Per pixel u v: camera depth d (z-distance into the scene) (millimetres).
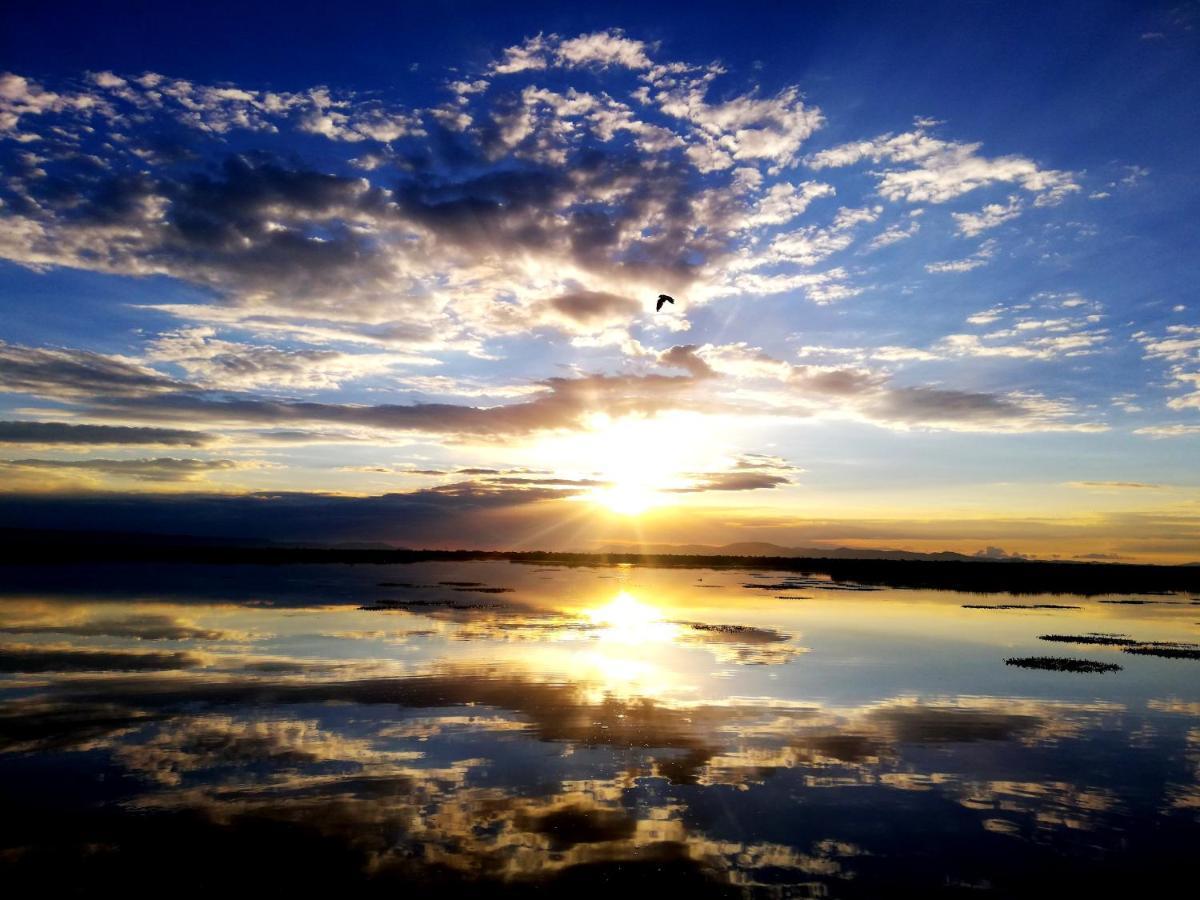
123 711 20656
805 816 14180
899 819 14148
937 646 37375
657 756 17531
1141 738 20203
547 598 61219
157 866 11594
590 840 12898
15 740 17844
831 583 98062
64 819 13281
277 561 126812
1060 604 69375
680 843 12875
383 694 23234
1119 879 11953
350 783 15312
